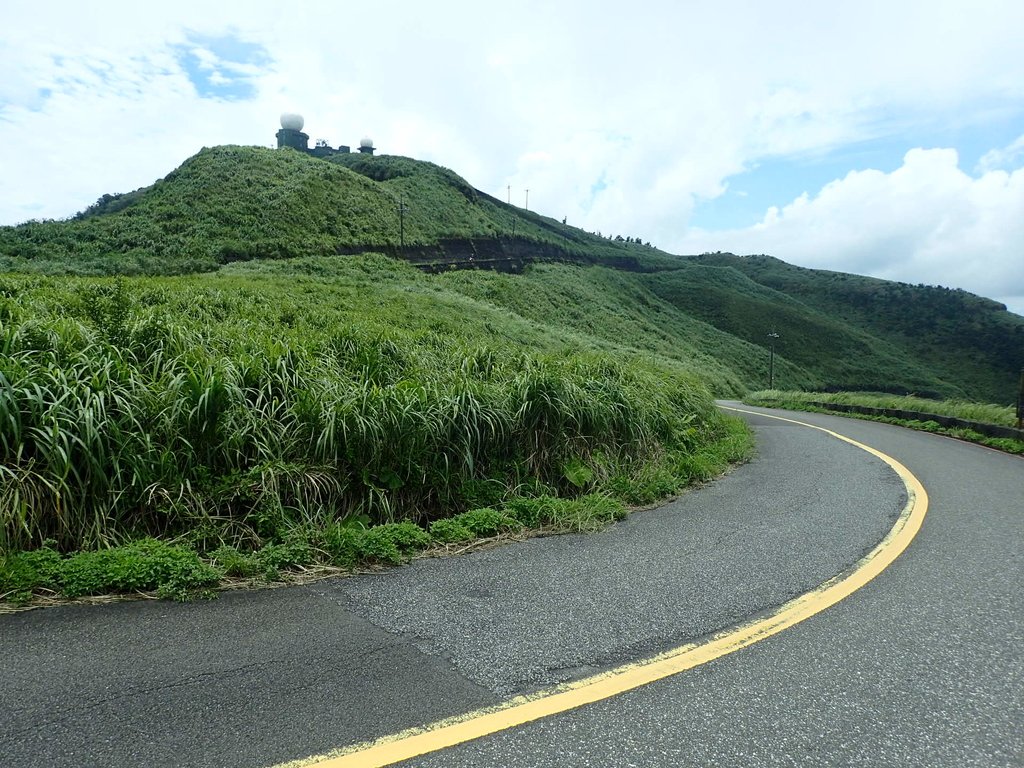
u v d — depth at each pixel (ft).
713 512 20.38
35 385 14.96
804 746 7.76
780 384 249.14
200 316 36.22
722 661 10.04
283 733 7.68
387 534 15.71
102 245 154.51
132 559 12.67
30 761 6.95
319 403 18.47
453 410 20.44
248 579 13.24
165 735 7.54
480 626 11.20
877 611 12.19
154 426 15.99
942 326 410.93
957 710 8.68
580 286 258.57
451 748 7.51
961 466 29.84
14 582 11.67
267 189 202.49
